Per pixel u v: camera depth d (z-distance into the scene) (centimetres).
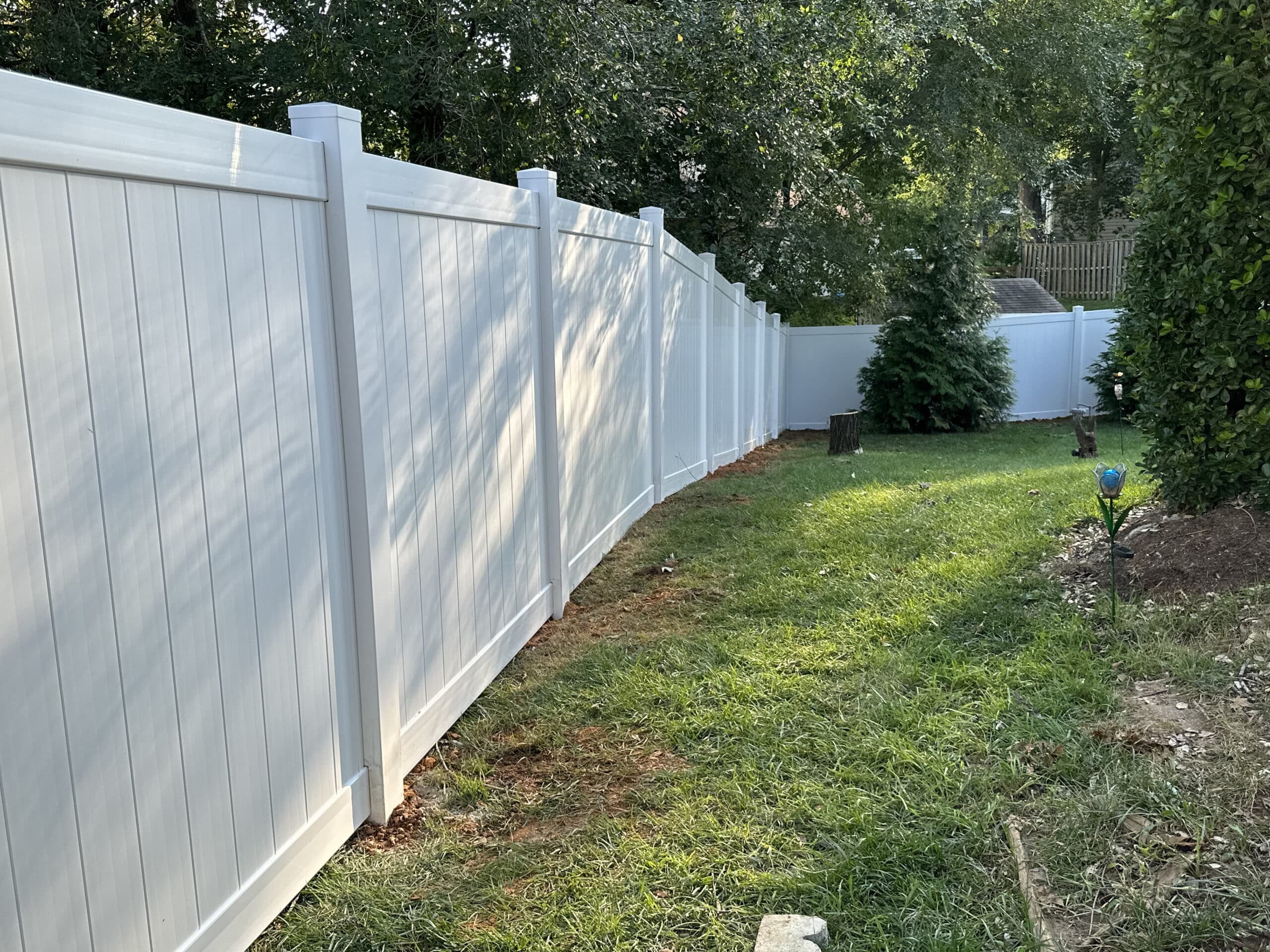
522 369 437
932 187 2142
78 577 173
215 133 210
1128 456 1050
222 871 219
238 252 223
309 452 256
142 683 191
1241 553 418
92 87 907
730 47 1186
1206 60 434
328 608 268
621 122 1138
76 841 173
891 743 323
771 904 248
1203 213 438
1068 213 3353
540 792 315
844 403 1720
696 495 816
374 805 294
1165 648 372
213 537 213
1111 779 288
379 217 289
